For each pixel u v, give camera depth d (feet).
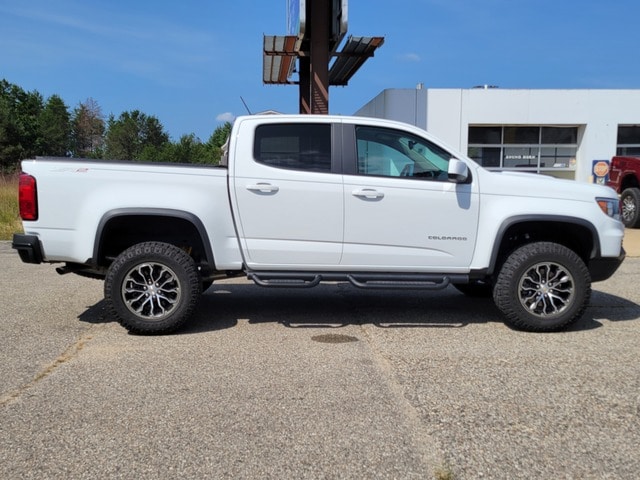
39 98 337.11
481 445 10.30
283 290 24.89
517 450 10.12
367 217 17.43
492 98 62.03
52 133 288.51
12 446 10.18
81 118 362.33
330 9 43.19
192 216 17.04
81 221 16.81
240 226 17.35
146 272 17.25
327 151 17.56
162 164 17.15
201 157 256.93
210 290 24.80
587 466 9.59
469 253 17.81
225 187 17.22
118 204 16.80
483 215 17.71
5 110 229.45
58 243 16.88
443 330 18.11
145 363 14.71
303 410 11.74
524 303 17.66
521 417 11.46
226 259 17.48
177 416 11.44
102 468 9.44
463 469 9.46
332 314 20.26
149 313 17.28
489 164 65.05
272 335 17.46
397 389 12.92
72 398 12.34
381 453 9.98
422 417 11.44
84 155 362.94
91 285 25.52
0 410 11.71
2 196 51.70
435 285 17.72
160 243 17.31
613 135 64.08
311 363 14.74
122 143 361.10
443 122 61.36
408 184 17.48
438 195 17.51
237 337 17.20
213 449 10.09
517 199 17.76
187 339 16.98
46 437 10.52
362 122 17.72
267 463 9.62
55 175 16.74
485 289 23.16
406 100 60.44
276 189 17.22
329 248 17.51
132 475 9.23
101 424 11.07
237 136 17.40
